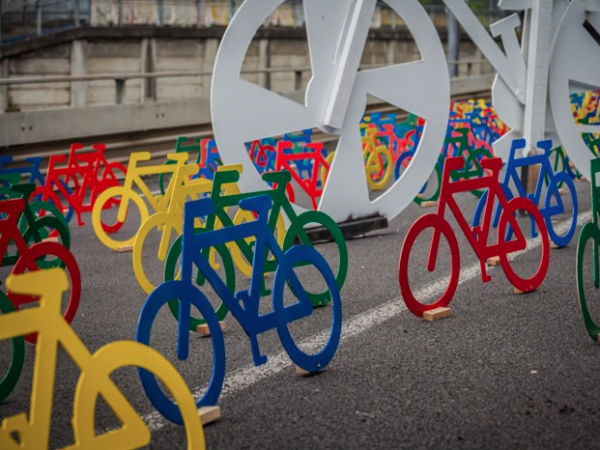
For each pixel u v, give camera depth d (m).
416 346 5.66
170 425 4.45
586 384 4.85
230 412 4.60
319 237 9.36
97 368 3.46
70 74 22.12
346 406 4.63
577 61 10.56
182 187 7.31
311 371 5.14
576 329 5.95
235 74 8.65
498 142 10.52
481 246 6.78
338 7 9.21
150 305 4.25
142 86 23.58
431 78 9.90
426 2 37.06
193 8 26.45
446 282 7.50
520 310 6.48
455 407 4.56
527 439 4.13
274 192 6.44
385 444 4.12
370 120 15.98
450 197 6.48
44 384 3.31
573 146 10.65
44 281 3.33
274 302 5.00
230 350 5.73
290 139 13.92
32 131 14.47
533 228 9.18
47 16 23.30
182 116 17.30
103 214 12.54
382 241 9.55
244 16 8.59
